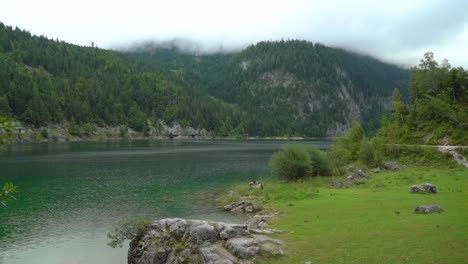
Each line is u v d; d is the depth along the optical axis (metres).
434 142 90.56
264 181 63.56
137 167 91.31
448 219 25.70
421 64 124.25
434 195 38.47
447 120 95.81
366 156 75.81
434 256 18.50
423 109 101.44
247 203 45.06
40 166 90.00
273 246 22.27
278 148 172.62
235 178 73.81
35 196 55.41
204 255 21.77
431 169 69.25
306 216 33.16
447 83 111.25
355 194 43.78
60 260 29.12
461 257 18.06
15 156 113.31
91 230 37.72
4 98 183.00
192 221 25.52
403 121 109.69
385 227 24.91
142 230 27.67
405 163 78.56
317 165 65.12
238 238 23.08
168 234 25.34
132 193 57.84
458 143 84.56
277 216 35.47
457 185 45.62
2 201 11.90
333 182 54.44
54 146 159.38
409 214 28.86
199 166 94.44
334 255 20.20
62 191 59.50
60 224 40.06
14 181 68.56
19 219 42.22
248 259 20.95
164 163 100.94
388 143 98.38
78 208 47.59
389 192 43.34
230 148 172.00
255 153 139.38
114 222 40.66
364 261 18.84
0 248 32.31
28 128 189.25
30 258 29.73
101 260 28.97
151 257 24.25
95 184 66.25
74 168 87.56
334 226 26.89
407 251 19.59
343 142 92.31
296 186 54.59
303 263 19.62
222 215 42.66
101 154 125.75
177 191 59.62
